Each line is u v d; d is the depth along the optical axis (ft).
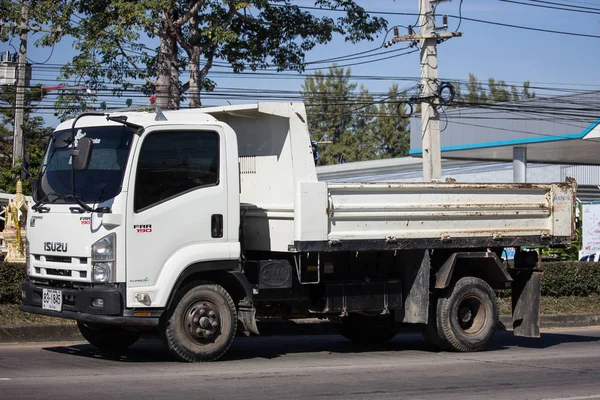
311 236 31.30
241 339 41.73
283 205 32.24
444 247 35.24
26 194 76.79
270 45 60.75
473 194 35.94
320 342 41.01
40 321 38.70
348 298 34.01
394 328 39.22
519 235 37.50
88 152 27.81
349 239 32.35
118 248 28.37
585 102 96.89
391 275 35.99
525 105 97.35
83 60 55.57
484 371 30.99
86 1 56.85
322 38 60.75
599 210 73.46
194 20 56.90
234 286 31.78
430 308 36.24
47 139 32.68
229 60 61.00
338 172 152.97
